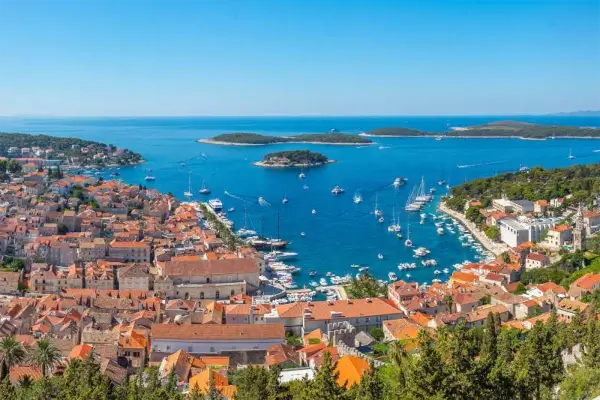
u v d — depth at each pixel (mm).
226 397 139250
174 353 179250
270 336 193125
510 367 101000
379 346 182625
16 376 159250
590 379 101000
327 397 91438
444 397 82938
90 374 137500
